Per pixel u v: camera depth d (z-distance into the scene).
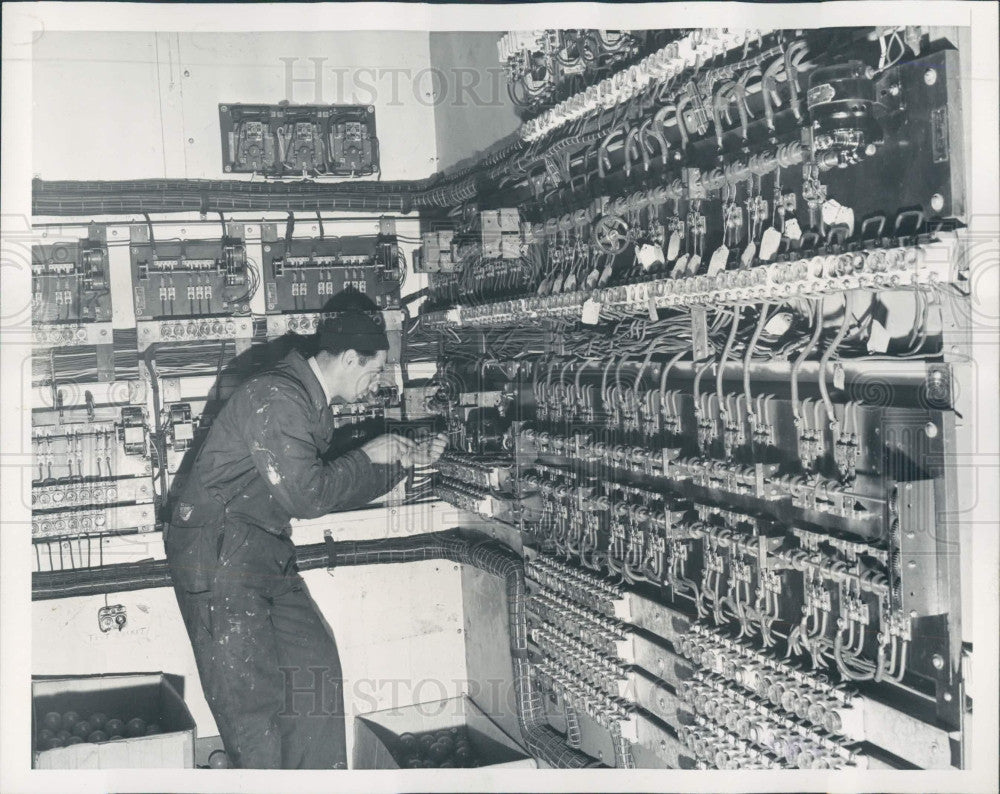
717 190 1.75
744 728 1.67
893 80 1.44
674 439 1.90
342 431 2.79
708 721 1.74
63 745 2.40
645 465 1.94
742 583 1.76
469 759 2.71
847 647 1.53
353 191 2.77
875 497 1.44
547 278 2.26
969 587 1.58
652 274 1.81
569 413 2.26
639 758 2.00
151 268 2.65
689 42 1.71
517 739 2.49
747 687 1.66
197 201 2.67
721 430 1.76
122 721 2.52
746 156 1.62
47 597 2.52
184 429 2.64
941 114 1.36
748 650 1.66
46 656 2.51
